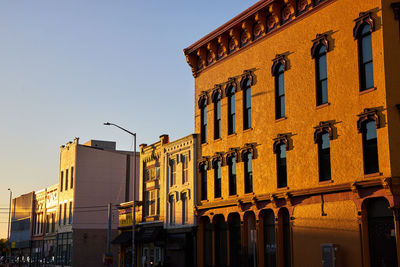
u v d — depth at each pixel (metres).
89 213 65.69
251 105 34.22
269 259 31.72
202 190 39.72
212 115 38.84
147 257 47.53
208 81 39.59
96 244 65.06
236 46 36.25
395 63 24.34
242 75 35.19
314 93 28.72
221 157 37.06
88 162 67.06
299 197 28.98
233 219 36.00
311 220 27.98
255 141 33.44
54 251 71.25
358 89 25.78
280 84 31.84
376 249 24.25
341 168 26.39
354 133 25.81
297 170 29.45
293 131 30.08
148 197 48.62
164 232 43.78
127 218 52.47
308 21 29.67
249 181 34.09
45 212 78.38
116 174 68.38
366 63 25.67
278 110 31.80
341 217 26.03
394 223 23.22
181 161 42.56
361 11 26.05
